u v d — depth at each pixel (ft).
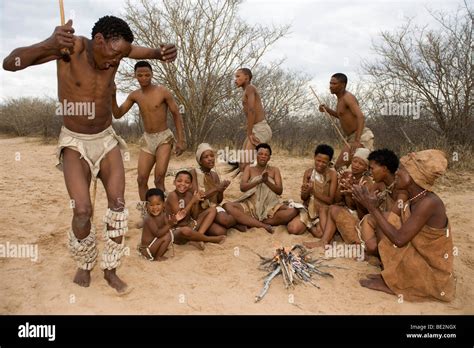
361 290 13.12
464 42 33.50
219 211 17.22
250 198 18.44
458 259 15.56
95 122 12.51
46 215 19.83
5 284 12.71
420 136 35.37
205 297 12.32
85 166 12.62
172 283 13.03
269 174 18.58
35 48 10.57
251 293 12.64
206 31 37.73
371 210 12.64
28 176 29.53
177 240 16.11
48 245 16.01
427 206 12.15
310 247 16.16
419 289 12.68
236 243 16.62
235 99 40.98
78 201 11.98
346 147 21.40
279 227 18.35
